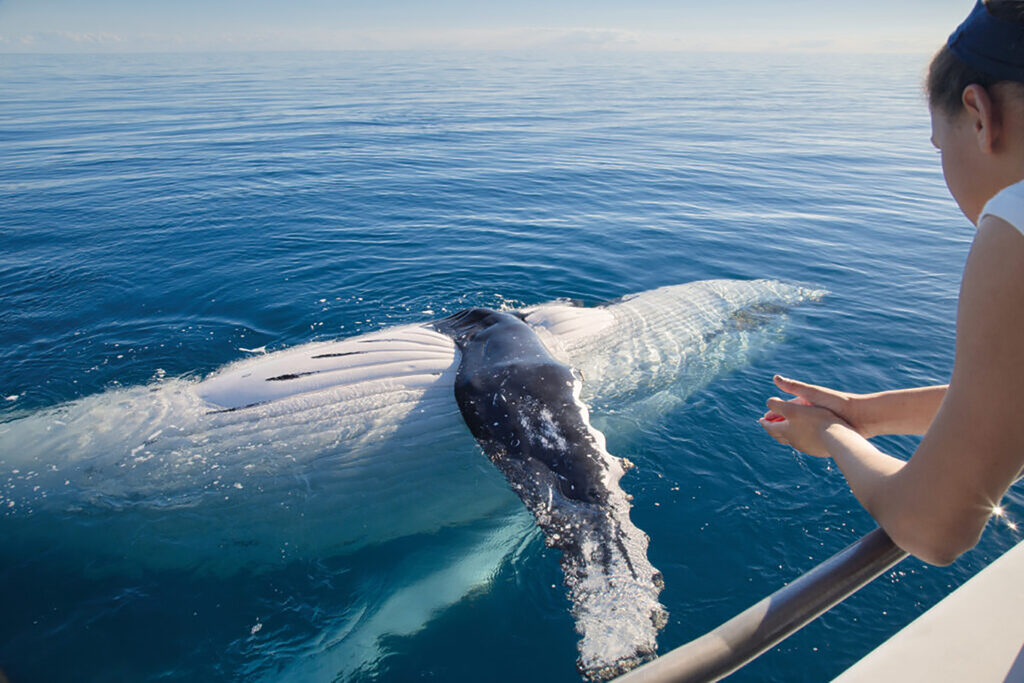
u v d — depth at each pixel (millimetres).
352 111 34844
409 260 10914
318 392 5746
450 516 5262
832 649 4148
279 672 4195
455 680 4098
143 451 5402
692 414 6480
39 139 23156
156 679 4152
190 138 24125
